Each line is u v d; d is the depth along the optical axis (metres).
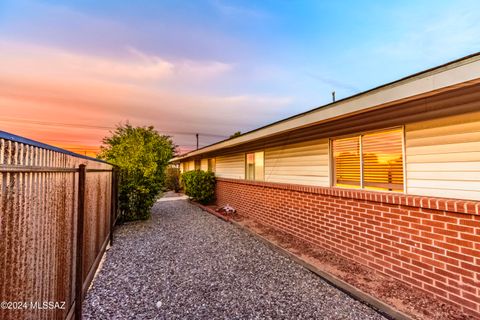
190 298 2.90
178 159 18.83
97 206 3.87
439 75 2.38
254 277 3.50
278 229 5.97
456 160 2.74
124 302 2.80
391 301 2.71
